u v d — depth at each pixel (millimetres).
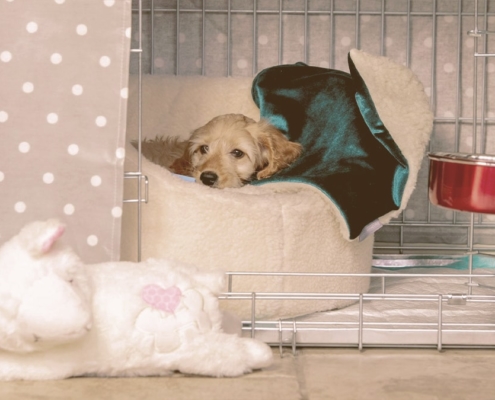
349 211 1719
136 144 2125
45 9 1487
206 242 1638
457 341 1596
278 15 2537
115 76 1492
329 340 1594
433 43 2502
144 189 1637
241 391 1294
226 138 2068
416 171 1767
